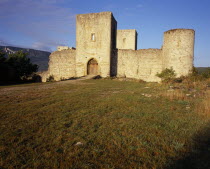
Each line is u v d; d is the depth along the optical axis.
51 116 5.53
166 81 16.89
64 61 27.94
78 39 26.20
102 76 25.22
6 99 8.46
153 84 15.57
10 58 29.27
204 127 4.50
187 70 20.22
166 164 2.87
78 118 5.36
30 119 5.24
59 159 3.04
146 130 4.34
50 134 4.12
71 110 6.37
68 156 3.12
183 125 4.73
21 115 5.66
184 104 7.37
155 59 23.98
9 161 2.97
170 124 4.77
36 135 4.05
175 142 3.62
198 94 9.42
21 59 30.45
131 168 2.77
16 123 4.89
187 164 2.86
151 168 2.78
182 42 20.09
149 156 3.12
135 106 7.01
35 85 16.25
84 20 25.86
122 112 6.08
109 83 17.48
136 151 3.33
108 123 4.90
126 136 3.98
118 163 2.93
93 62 25.98
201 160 2.96
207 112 5.76
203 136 3.93
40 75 31.27
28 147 3.44
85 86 14.57
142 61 24.72
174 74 18.72
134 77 25.20
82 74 26.17
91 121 5.08
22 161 2.98
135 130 4.34
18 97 9.06
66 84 16.47
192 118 5.34
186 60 20.16
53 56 29.03
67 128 4.51
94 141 3.74
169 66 20.84
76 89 12.60
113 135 4.03
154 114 5.82
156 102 7.78
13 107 6.73
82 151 3.31
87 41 25.81
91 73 26.19
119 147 3.46
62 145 3.55
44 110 6.30
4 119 5.23
